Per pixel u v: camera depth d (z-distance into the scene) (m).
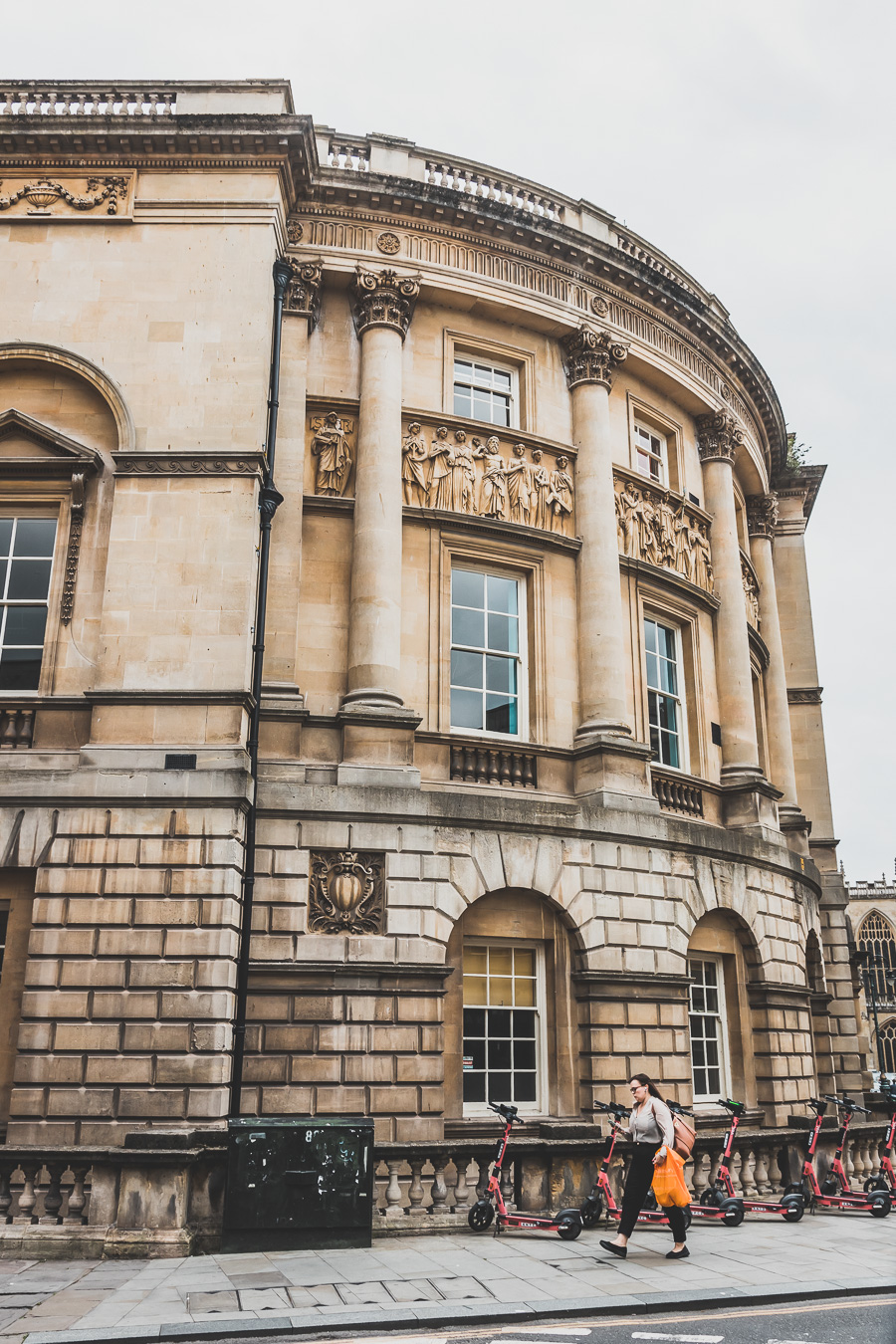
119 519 16.31
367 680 17.91
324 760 17.55
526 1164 13.94
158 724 15.43
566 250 22.12
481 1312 9.31
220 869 14.70
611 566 20.77
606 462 21.56
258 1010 15.48
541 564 20.55
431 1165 15.04
